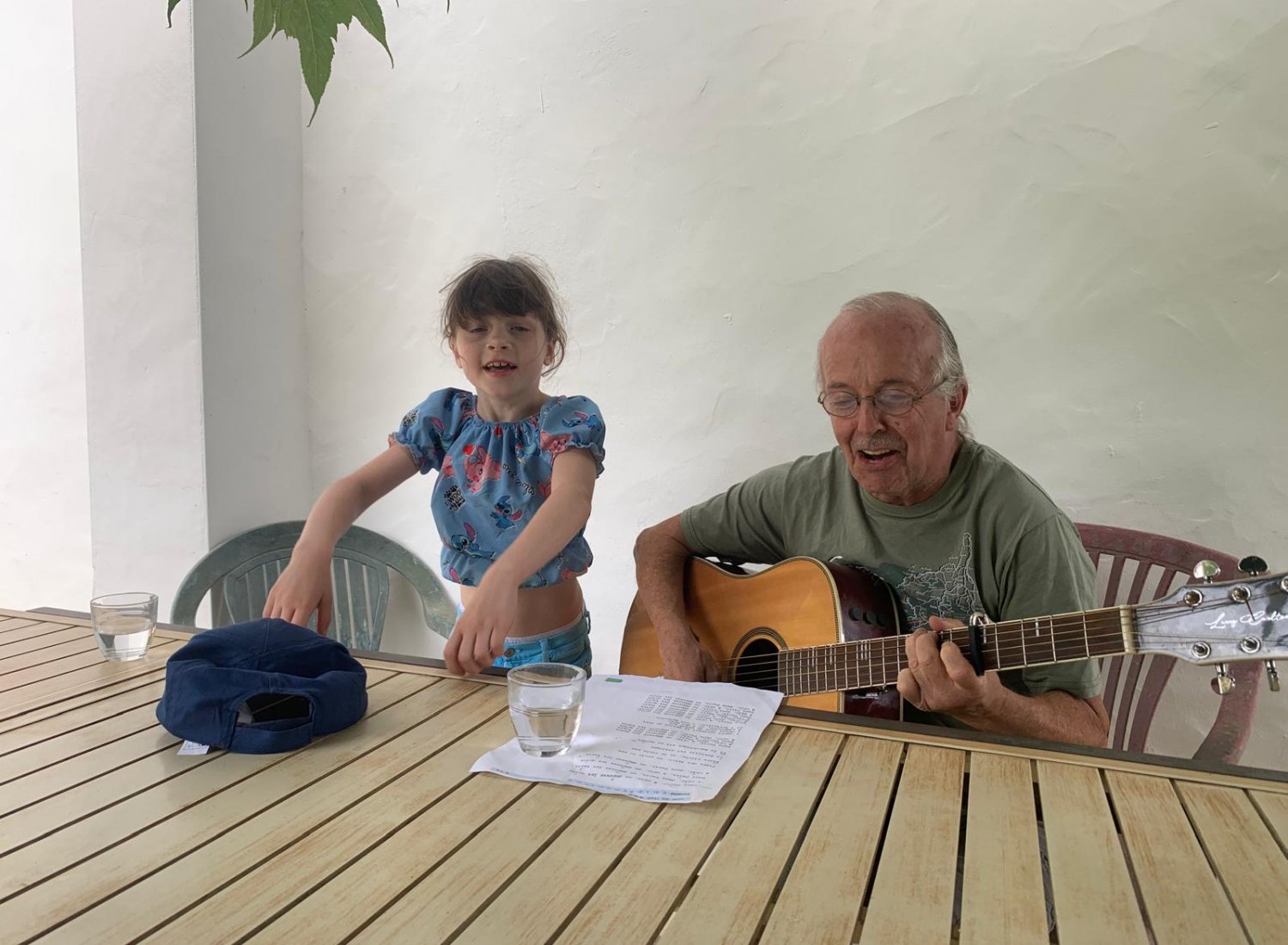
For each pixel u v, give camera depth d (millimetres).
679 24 1964
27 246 2553
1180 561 1549
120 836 726
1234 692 1313
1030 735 1159
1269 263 1572
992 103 1734
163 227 2139
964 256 1776
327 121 2330
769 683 1437
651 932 594
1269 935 597
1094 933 599
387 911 621
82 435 2561
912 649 1108
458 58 2178
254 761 875
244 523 2248
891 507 1455
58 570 2639
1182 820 750
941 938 588
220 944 583
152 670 1154
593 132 2061
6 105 2520
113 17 2145
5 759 878
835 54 1842
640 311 2055
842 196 1859
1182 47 1602
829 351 1402
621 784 812
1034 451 1754
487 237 2184
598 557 2146
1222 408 1621
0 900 633
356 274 2338
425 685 1115
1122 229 1663
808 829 734
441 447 1717
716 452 2016
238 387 2219
